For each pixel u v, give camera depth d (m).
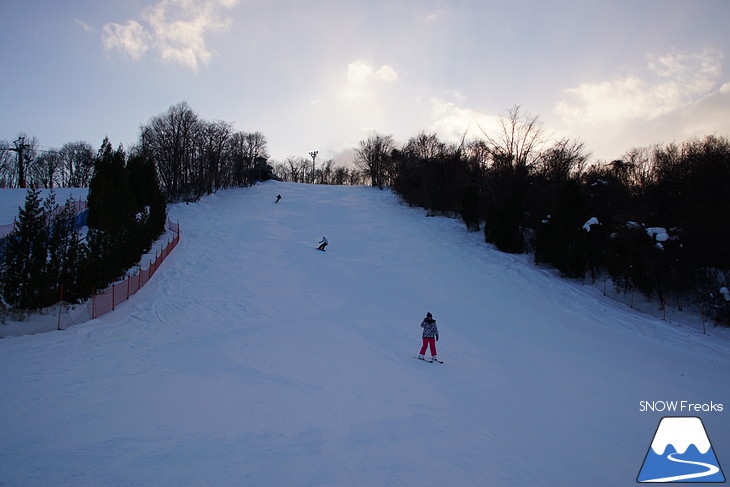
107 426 7.50
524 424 8.75
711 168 24.50
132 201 26.55
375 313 19.28
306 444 7.16
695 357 15.00
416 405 9.54
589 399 10.52
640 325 18.38
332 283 24.33
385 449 7.13
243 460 6.42
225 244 31.56
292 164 118.69
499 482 6.18
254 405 8.98
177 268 24.66
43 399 8.59
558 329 18.06
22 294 15.16
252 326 16.67
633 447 7.76
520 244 29.86
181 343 14.20
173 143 53.28
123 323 15.98
